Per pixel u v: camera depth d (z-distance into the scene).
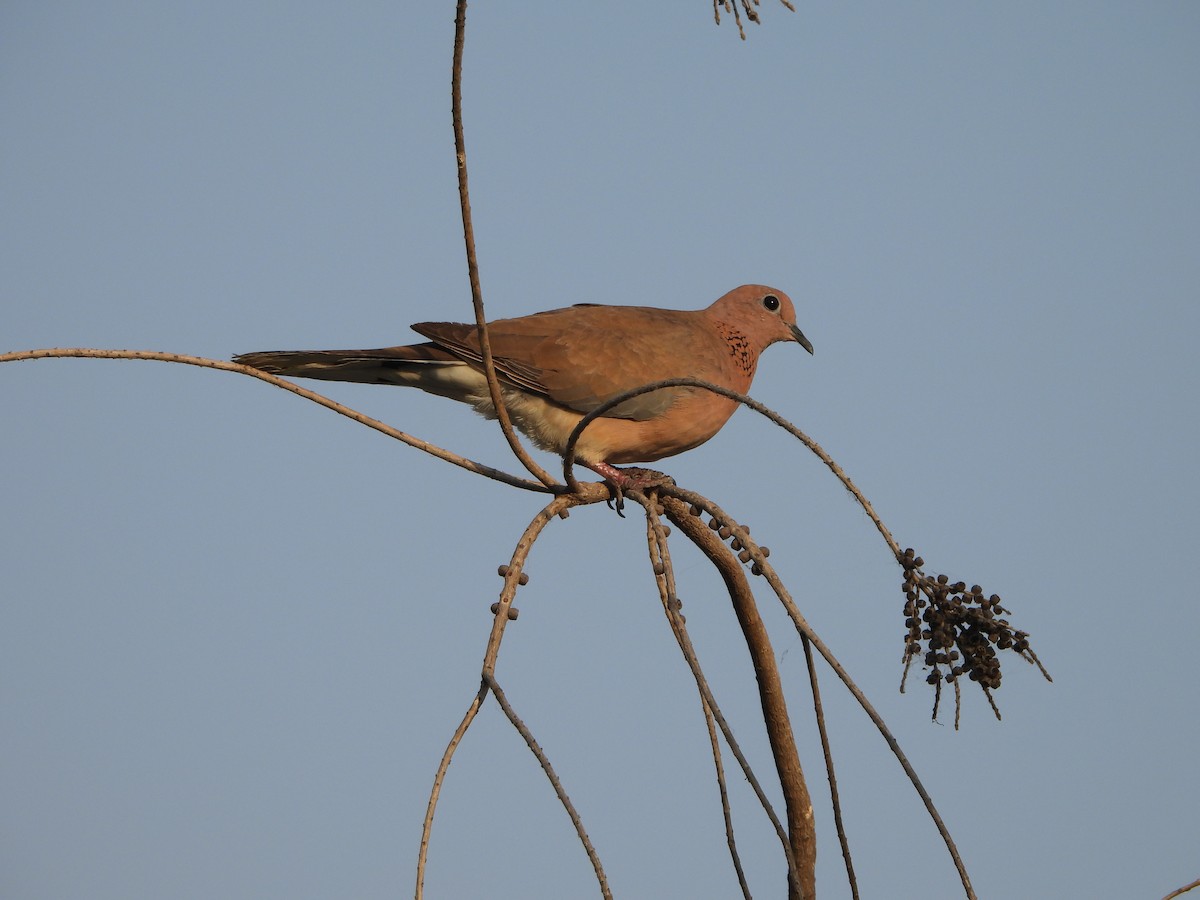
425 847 6.26
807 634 6.96
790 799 8.36
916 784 6.26
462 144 6.94
